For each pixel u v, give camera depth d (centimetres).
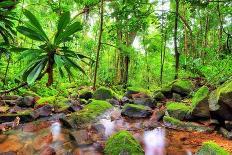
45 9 1395
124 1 1015
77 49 1762
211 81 781
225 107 471
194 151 400
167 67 2056
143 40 1992
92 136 462
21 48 360
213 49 1114
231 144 418
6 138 447
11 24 452
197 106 529
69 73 383
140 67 2156
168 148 415
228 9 1188
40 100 669
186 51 1625
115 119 584
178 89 789
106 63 2345
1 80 872
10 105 661
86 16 1636
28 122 545
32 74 344
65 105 648
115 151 364
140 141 447
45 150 398
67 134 468
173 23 1561
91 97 838
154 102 709
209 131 489
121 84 1739
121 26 1159
